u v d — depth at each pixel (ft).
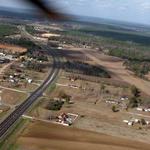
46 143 392.06
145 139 446.19
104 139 427.33
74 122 481.87
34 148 374.84
